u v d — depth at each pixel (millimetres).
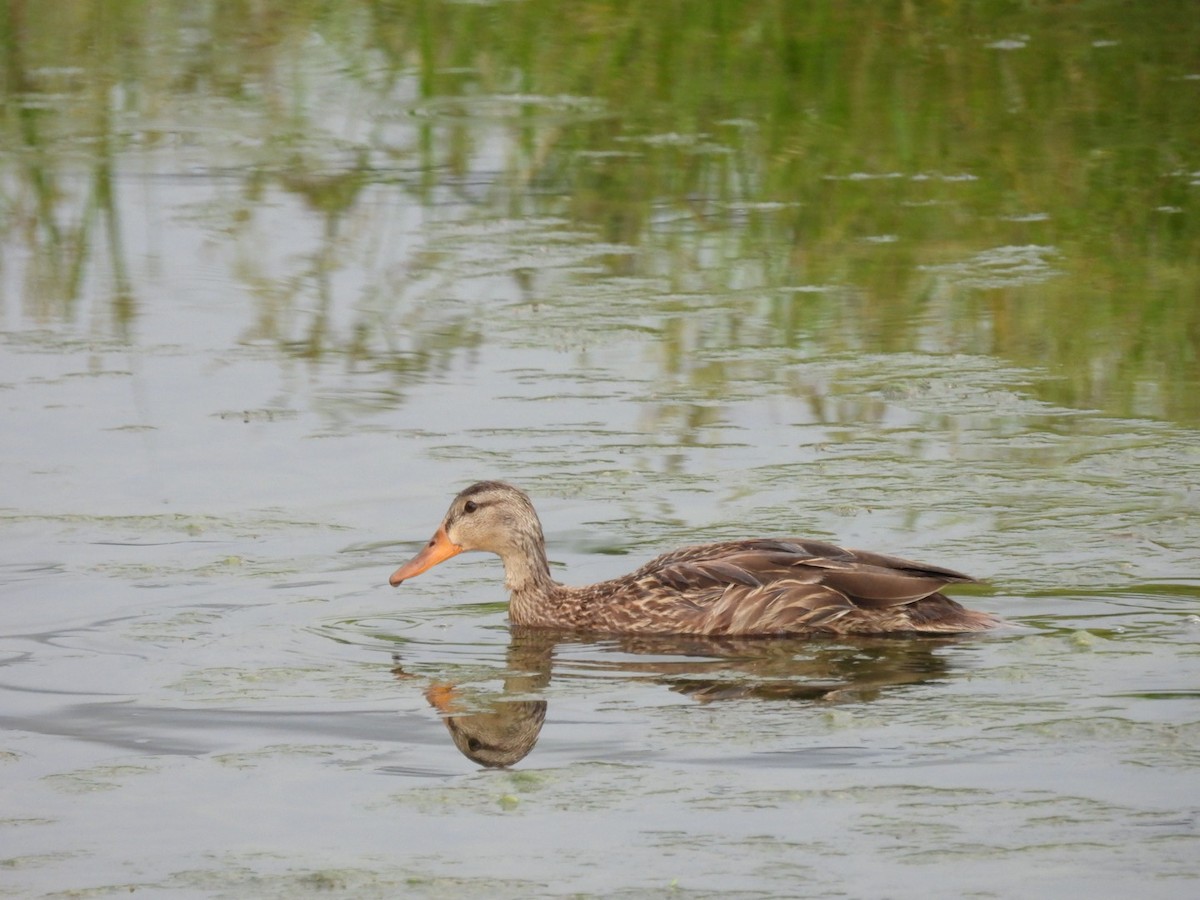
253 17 33531
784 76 29609
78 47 31984
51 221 23844
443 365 18922
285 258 22547
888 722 10789
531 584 13352
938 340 19672
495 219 24203
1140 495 15141
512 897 8602
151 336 19719
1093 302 20750
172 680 11703
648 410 17547
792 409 17578
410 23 32562
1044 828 9211
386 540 14430
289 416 17297
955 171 25672
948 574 12727
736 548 13508
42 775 10180
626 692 11609
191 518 14750
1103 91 28750
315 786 10016
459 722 11008
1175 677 11406
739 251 22750
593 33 31391
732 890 8602
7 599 13102
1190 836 9086
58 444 16469
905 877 8703
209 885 8789
